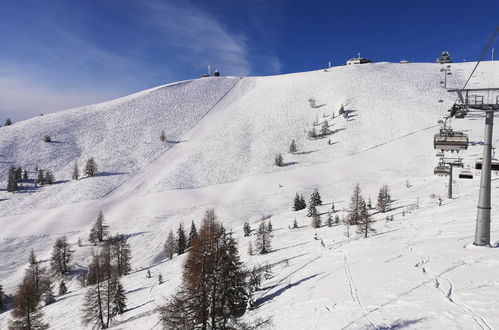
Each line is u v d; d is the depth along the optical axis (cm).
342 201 10612
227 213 11456
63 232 11512
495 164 1956
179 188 14312
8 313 6744
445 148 2470
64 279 8675
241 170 15400
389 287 1622
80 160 18062
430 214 4128
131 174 16325
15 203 13825
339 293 1788
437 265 1769
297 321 1661
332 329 1370
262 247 6625
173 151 18500
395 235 3216
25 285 4934
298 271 3431
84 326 5300
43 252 10269
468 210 3450
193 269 2064
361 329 1282
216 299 2106
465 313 1192
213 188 14088
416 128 16100
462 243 2127
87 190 14700
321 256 3891
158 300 5119
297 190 12731
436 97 19638
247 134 19025
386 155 14338
